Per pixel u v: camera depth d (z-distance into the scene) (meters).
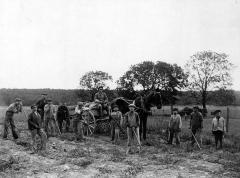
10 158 11.83
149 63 57.56
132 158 12.73
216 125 15.76
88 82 55.09
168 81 56.97
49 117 17.84
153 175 10.19
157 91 17.77
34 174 10.20
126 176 9.97
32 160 11.88
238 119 43.81
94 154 13.20
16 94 70.56
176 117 16.52
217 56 60.09
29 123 13.63
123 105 19.31
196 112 16.36
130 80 57.53
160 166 11.44
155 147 15.51
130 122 13.91
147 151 14.26
